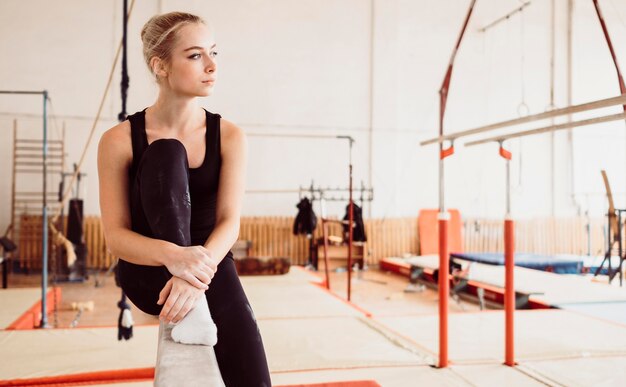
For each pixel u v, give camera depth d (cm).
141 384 210
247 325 100
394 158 895
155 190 86
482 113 937
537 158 960
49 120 765
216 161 113
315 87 867
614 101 146
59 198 695
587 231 928
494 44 942
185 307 78
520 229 938
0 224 747
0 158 751
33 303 390
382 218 889
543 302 419
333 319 325
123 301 253
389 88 894
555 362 240
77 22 776
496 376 220
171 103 109
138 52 791
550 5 965
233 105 838
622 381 215
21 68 759
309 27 866
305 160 862
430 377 218
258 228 836
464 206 931
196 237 111
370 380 210
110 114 783
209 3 827
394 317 332
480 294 498
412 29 909
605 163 983
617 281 666
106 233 99
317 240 808
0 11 755
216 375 60
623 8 984
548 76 963
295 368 228
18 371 221
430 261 695
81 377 215
